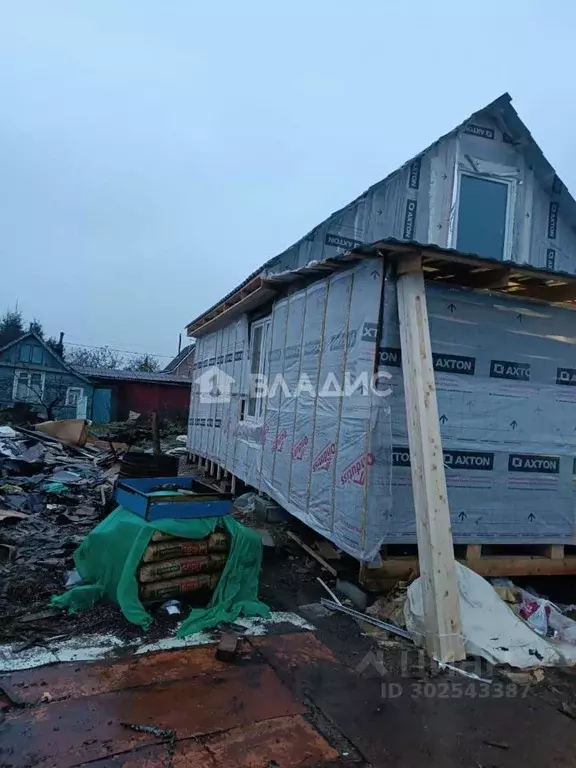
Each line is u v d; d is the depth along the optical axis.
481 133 8.84
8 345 26.91
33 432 13.23
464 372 4.79
